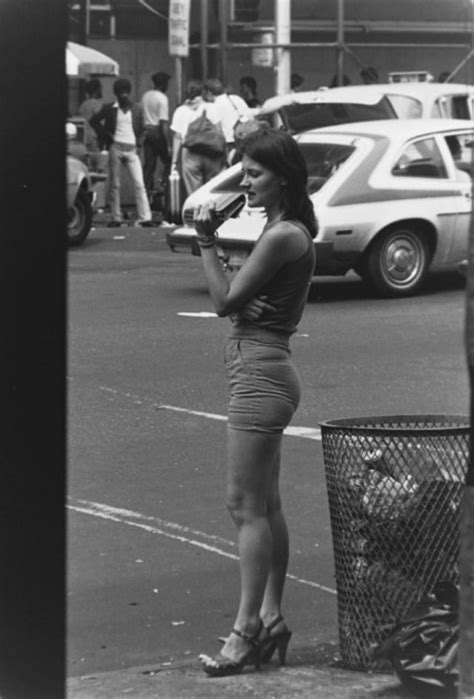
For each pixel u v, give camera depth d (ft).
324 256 66.54
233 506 22.57
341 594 22.84
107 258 83.05
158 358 51.93
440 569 22.44
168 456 37.86
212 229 22.36
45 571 18.24
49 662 18.45
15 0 16.26
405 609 22.40
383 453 22.35
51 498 17.94
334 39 125.08
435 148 69.77
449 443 22.39
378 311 64.44
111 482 35.22
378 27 125.39
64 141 16.65
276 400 22.27
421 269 68.90
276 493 23.04
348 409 43.96
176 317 61.41
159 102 107.14
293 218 22.49
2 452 17.66
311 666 23.00
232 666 22.35
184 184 96.84
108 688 21.61
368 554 22.49
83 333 57.21
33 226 16.75
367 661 22.54
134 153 101.09
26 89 16.40
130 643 24.81
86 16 119.14
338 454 22.62
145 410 43.34
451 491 22.35
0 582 18.26
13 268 16.84
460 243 69.67
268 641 22.79
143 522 31.96
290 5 121.19
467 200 69.56
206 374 49.06
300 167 22.39
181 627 25.68
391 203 67.72
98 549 30.04
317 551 30.19
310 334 57.98
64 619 18.43
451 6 125.90
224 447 38.96
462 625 14.02
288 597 27.43
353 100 89.61
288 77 113.50
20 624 18.35
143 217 101.76
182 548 30.19
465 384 47.98
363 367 50.83
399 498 22.29
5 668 18.42
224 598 27.27
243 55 122.83
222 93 95.50
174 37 108.88
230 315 22.50
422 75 112.68
